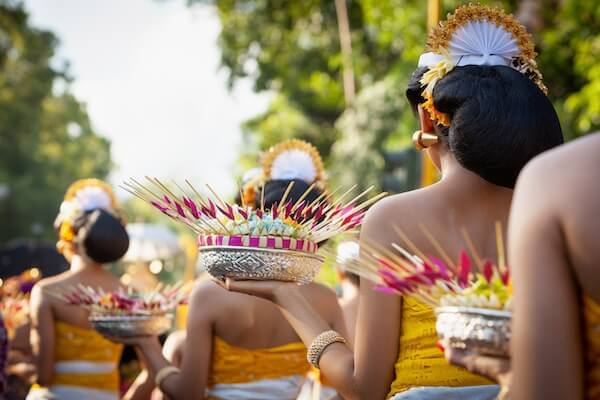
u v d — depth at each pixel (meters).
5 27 45.72
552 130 2.67
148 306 4.40
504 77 2.70
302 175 4.57
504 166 2.62
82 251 5.92
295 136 30.47
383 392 2.74
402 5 16.31
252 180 4.60
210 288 4.23
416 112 2.94
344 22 19.23
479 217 2.69
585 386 1.97
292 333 4.27
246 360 4.22
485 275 2.23
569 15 14.16
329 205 3.20
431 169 7.45
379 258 2.49
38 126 53.88
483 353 2.13
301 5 21.73
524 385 1.92
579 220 1.91
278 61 23.09
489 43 2.82
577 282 1.94
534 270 1.93
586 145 1.96
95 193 6.13
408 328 2.68
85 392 5.79
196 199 3.10
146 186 3.07
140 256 11.28
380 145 19.34
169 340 5.27
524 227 1.96
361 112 19.58
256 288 2.92
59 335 5.83
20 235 51.22
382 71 20.47
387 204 2.76
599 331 1.93
